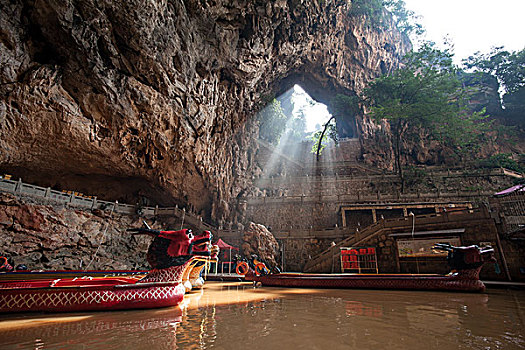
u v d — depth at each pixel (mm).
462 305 6891
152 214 21094
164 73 18734
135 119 18609
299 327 4434
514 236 13156
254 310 6148
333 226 25891
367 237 17125
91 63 16156
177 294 6770
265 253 20859
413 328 4379
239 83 27516
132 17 16156
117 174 20766
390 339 3715
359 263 16438
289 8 27672
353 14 38906
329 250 18047
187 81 20516
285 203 27750
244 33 25297
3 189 14281
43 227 15117
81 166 18984
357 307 6586
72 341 3639
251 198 28516
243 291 10617
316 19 31094
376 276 11180
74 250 16281
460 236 14336
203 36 22047
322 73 39594
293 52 31594
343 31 38188
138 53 17406
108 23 16234
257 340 3650
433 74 32594
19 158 16219
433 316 5426
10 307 5613
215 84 24453
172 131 20703
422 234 15188
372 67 44125
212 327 4441
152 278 7039
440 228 15148
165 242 7246
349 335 3934
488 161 34625
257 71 28062
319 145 40062
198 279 11305
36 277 10523
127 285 6230
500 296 8695
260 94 33281
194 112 21625
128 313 5730
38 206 15289
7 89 14391
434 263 14703
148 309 6223
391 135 42281
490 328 4398
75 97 16578
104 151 18422
